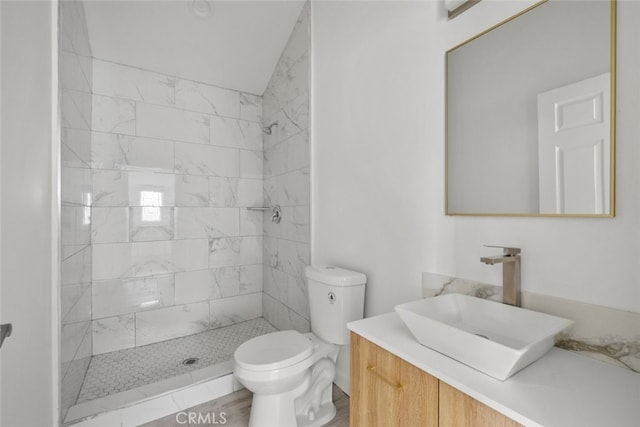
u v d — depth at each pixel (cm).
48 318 135
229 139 288
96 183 229
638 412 62
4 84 84
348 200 186
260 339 167
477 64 117
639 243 80
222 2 215
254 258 300
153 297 250
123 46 228
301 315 232
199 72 264
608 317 84
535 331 92
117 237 237
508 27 108
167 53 241
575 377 76
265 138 299
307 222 224
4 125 85
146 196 248
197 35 234
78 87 184
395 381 92
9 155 88
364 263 174
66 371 156
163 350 236
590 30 89
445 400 77
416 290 142
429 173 136
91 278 225
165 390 173
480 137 117
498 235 111
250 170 298
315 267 188
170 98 260
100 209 230
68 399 159
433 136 134
